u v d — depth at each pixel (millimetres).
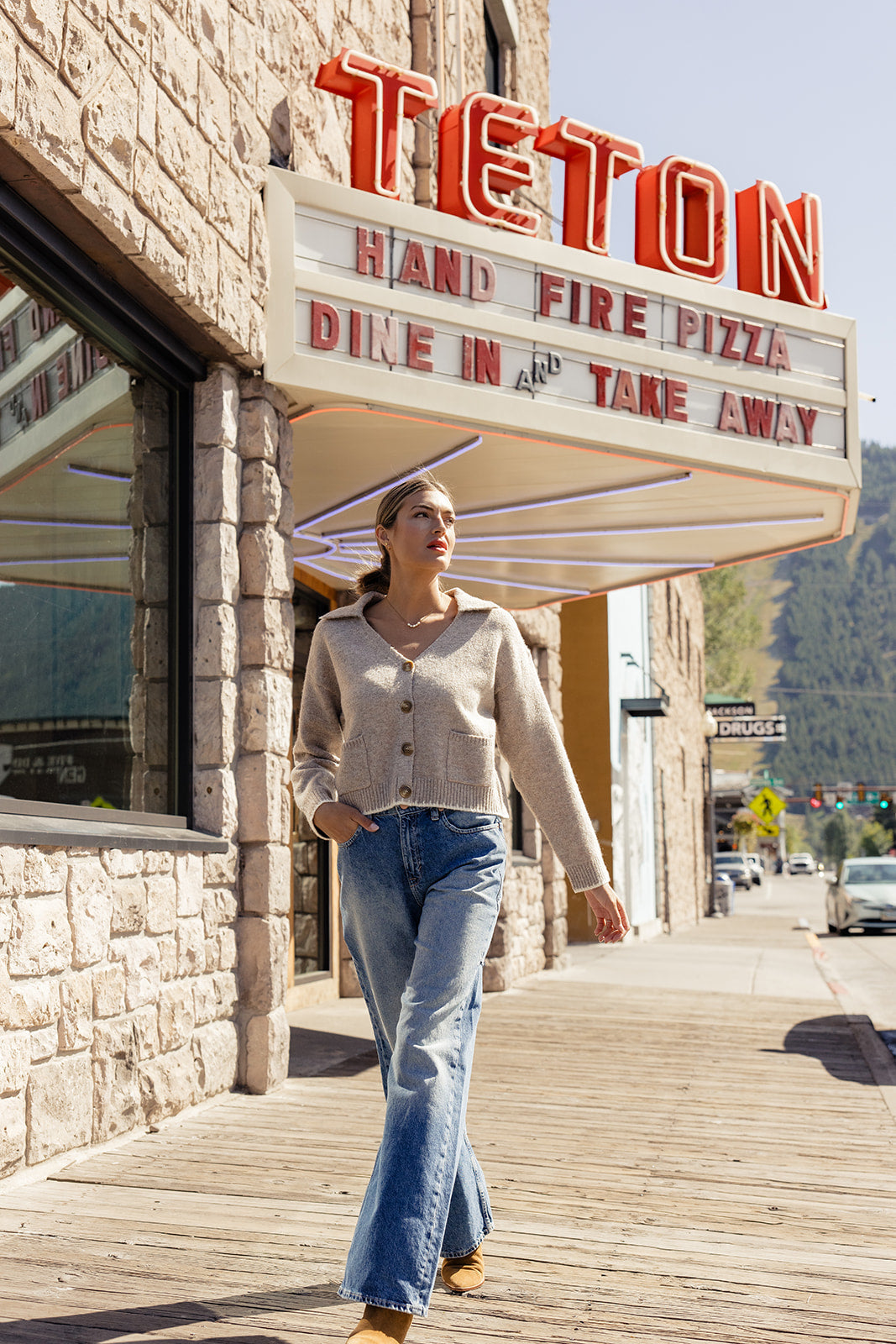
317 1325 2533
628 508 7977
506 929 10062
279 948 5570
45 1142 3869
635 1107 5098
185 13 5066
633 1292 2807
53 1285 2760
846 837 163750
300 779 2648
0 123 3709
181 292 4914
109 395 4980
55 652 4449
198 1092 4988
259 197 5809
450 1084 2316
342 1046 6938
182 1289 2750
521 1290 2799
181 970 4906
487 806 2477
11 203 4086
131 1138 4383
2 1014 3660
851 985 11984
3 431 4129
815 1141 4492
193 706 5469
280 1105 5059
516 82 11227
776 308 7457
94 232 4395
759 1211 3523
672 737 23828
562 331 6684
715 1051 6676
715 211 7430
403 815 2443
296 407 6133
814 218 7715
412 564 2615
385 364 6094
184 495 5539
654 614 21703
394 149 6352
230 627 5543
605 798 16641
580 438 6660
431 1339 2480
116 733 4891
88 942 4195
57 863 4020
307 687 2734
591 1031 7453
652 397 6965
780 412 7402
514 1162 4102
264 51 5949
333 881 9711
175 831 5086
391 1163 2232
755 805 35844
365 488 7402
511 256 6594
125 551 5047
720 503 7832
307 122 6500
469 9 9805
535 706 2635
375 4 7738
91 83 4238
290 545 5980
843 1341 2516
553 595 10742
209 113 5281
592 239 6992
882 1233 3316
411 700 2482
